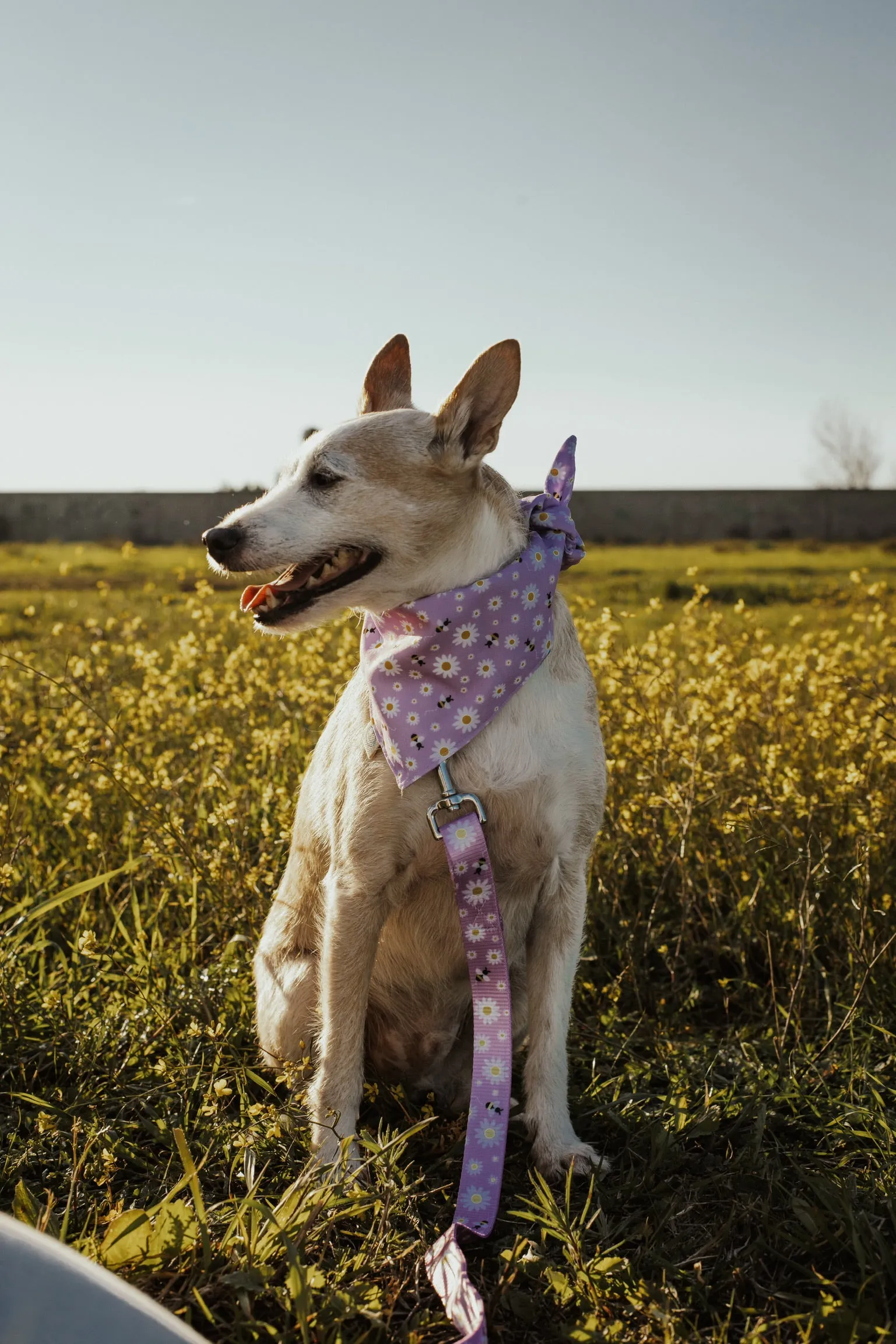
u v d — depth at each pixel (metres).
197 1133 2.77
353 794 2.83
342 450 2.84
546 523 3.03
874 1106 2.92
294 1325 2.06
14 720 5.23
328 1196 2.34
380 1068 3.25
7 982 3.17
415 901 2.93
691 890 3.94
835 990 3.57
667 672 4.51
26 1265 1.49
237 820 3.80
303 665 5.39
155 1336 1.45
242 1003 3.42
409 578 2.86
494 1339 2.14
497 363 2.79
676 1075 3.14
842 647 5.46
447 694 2.74
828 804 3.77
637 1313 2.16
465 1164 2.52
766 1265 2.36
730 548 24.22
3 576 15.16
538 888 2.96
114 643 6.68
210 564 2.83
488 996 2.68
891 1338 2.04
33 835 4.30
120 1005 3.31
